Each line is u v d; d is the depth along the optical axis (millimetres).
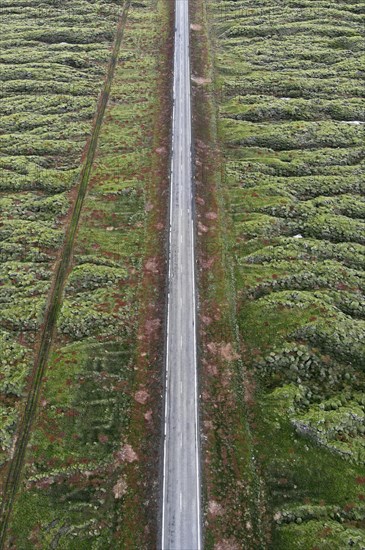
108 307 55719
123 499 42625
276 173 71312
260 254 60062
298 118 80750
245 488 42969
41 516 41750
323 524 40500
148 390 49312
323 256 59688
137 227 64812
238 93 86250
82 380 49781
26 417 47625
